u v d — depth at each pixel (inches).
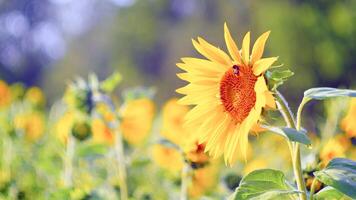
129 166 218.7
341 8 1220.5
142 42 1764.3
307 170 152.1
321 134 224.5
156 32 1759.4
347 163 125.3
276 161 288.5
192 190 207.3
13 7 2373.3
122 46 1779.0
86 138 221.1
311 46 1219.2
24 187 243.0
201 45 136.1
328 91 124.3
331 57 1203.2
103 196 210.2
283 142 299.9
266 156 292.0
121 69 1760.6
